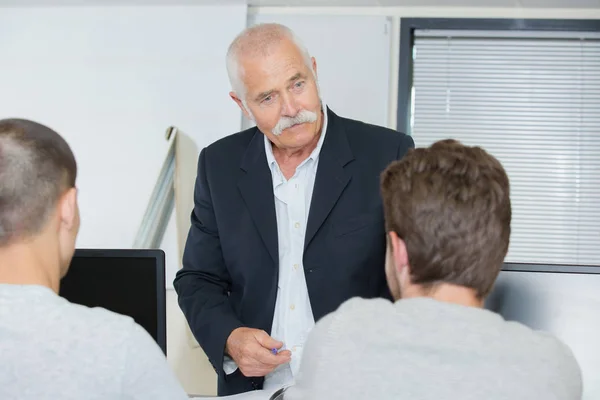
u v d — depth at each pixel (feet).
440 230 2.94
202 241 5.98
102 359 3.00
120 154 11.35
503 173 3.08
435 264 2.98
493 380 2.78
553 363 2.85
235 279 5.80
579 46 11.99
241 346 5.16
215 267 5.96
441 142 3.24
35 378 2.91
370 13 11.82
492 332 2.87
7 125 3.09
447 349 2.82
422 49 12.12
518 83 12.02
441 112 12.08
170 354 11.14
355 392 2.85
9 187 2.99
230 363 5.54
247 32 5.50
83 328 3.03
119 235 11.24
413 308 2.95
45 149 3.07
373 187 5.60
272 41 5.34
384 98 11.53
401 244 3.10
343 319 3.07
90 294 4.86
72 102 11.46
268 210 5.66
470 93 12.07
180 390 3.20
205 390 11.09
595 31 11.78
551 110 12.00
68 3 11.48
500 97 12.05
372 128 5.93
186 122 11.33
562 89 12.00
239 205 5.79
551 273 4.58
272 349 5.11
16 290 3.00
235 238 5.73
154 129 11.35
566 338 4.53
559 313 4.55
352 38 11.60
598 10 11.75
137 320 4.83
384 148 5.73
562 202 11.94
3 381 2.89
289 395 3.15
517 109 12.03
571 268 4.55
